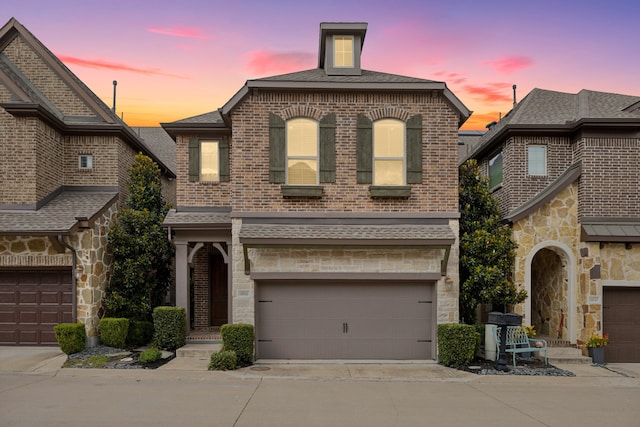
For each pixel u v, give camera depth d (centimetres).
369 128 1263
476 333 1191
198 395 912
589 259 1341
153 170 1591
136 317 1449
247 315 1225
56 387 955
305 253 1234
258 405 853
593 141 1380
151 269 1504
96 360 1152
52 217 1316
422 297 1256
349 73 1370
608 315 1375
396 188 1241
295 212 1248
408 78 1335
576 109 1546
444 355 1183
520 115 1527
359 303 1253
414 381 1056
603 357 1305
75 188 1532
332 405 862
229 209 1477
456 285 1238
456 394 956
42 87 1555
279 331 1244
